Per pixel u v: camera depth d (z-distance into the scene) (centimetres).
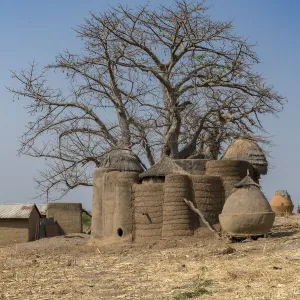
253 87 2734
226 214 1689
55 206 2944
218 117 2820
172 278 1180
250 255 1414
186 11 2608
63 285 1181
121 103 2697
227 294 977
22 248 2139
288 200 2855
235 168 1906
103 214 1997
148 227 1841
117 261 1522
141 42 2602
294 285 1005
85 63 2727
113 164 2336
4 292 1126
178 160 1995
